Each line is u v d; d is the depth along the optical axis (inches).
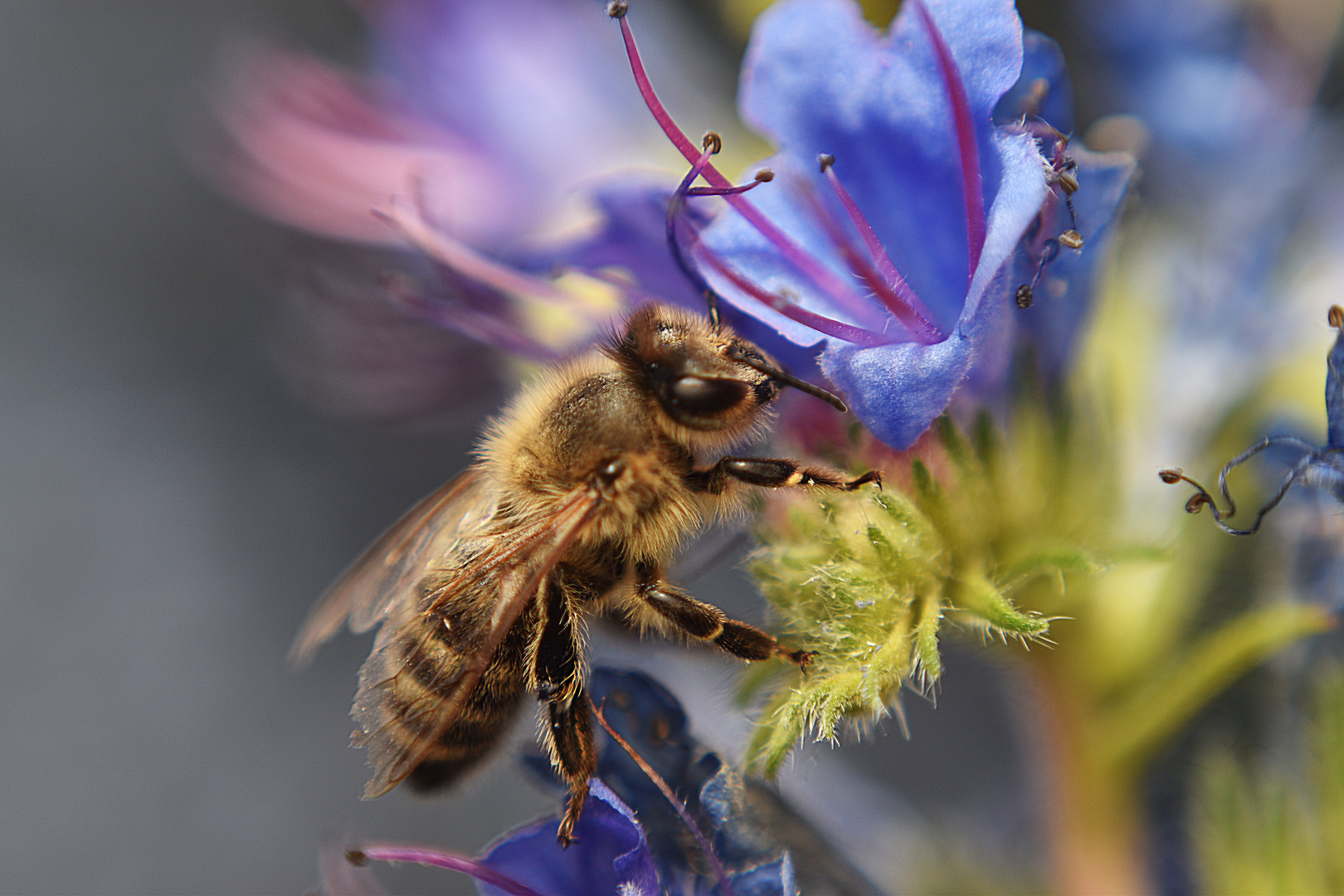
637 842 4.0
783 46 4.0
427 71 5.0
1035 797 4.8
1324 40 4.8
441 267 4.4
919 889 4.6
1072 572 4.1
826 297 4.0
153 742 7.0
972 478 4.1
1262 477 4.4
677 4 4.9
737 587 5.5
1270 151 4.8
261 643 7.2
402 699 4.2
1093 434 4.2
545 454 4.3
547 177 5.0
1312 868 4.3
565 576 4.3
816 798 4.6
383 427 5.2
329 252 5.3
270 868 6.8
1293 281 4.6
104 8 7.8
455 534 4.3
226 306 7.5
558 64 4.9
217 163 5.8
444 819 6.6
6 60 7.8
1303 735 4.4
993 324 3.9
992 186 3.9
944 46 4.0
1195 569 4.3
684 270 4.1
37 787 6.9
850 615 4.1
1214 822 4.4
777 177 4.1
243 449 7.4
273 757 7.0
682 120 4.9
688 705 4.4
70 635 7.2
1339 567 4.3
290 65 5.1
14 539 7.2
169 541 7.3
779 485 4.1
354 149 5.0
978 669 5.8
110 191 7.7
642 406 4.3
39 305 7.6
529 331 4.4
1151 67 4.8
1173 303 4.5
